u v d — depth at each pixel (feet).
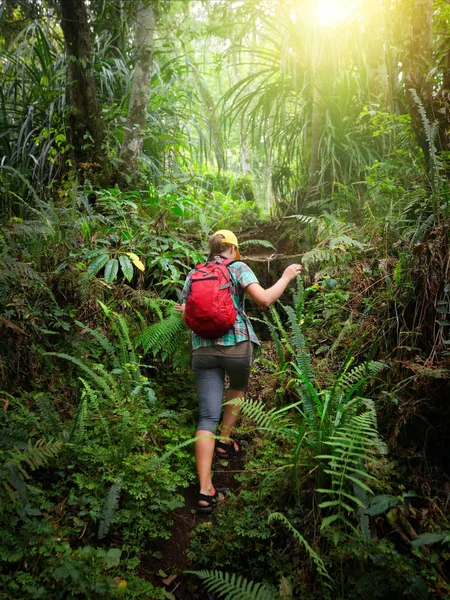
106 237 11.46
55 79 16.14
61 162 14.19
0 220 11.23
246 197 25.48
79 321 9.65
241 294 8.24
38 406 7.66
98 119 14.24
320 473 6.61
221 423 9.07
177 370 10.09
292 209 17.35
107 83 16.88
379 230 9.86
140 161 15.43
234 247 8.76
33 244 9.90
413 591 5.36
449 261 7.43
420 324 7.73
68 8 13.33
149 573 6.50
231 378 8.14
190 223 14.08
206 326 7.59
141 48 15.30
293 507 6.82
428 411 7.19
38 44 17.16
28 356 8.64
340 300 9.73
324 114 16.10
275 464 7.50
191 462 8.09
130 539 6.63
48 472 6.97
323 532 6.07
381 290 8.98
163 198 13.94
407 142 11.25
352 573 5.81
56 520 6.36
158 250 11.22
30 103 16.10
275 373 8.85
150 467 6.89
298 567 6.18
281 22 17.06
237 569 6.49
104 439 7.63
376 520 6.34
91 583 5.49
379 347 8.39
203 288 7.68
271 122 19.02
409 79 9.12
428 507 6.48
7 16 19.19
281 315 11.85
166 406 9.26
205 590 6.42
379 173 11.64
